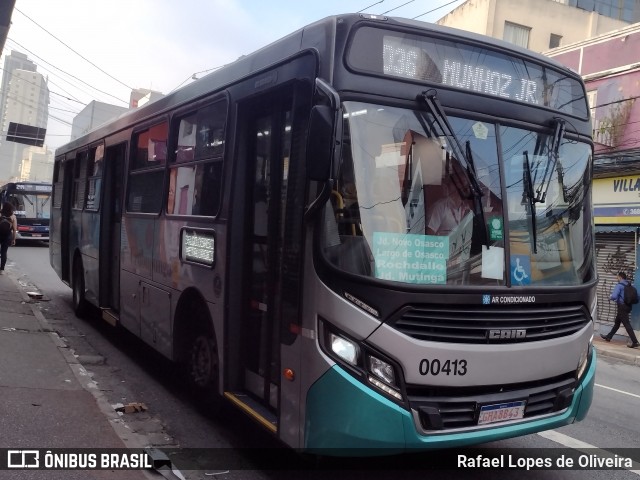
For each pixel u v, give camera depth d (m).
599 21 26.42
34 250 25.97
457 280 3.94
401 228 3.85
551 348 4.18
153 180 7.02
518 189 4.34
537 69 4.70
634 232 15.94
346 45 3.92
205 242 5.44
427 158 4.00
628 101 16.02
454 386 3.80
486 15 24.38
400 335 3.68
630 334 14.60
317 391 3.78
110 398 6.21
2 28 10.59
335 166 3.69
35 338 7.87
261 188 4.86
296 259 4.09
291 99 4.46
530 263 4.28
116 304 8.42
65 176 11.86
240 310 5.00
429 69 4.19
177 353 6.07
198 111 5.95
